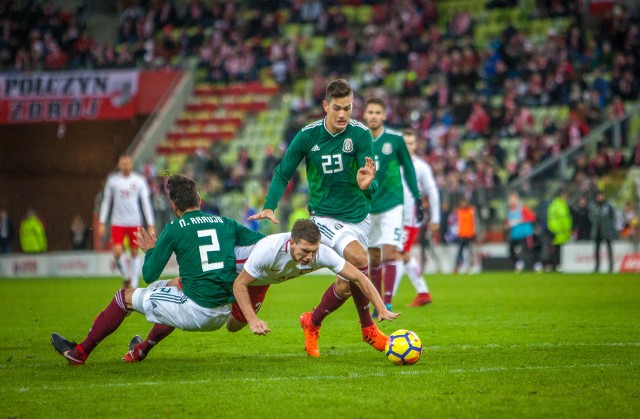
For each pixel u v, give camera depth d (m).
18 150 95.00
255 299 22.81
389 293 33.97
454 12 99.50
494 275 63.91
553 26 93.94
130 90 95.00
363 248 23.80
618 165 72.38
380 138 32.62
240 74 100.12
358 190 24.89
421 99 87.12
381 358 23.50
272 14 105.12
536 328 29.95
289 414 16.58
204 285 21.53
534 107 84.44
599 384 19.09
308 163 24.89
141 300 21.98
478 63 89.75
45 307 42.47
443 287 52.00
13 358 24.66
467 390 18.64
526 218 69.00
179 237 21.61
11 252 89.44
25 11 107.19
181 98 98.69
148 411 17.00
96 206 81.12
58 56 102.19
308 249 20.53
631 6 95.19
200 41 103.50
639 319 32.59
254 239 22.44
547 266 69.81
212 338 28.48
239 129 96.81
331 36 100.50
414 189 33.50
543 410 16.66
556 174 73.38
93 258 79.12
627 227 69.06
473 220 69.50
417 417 16.22
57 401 18.05
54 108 94.88
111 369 22.09
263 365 22.48
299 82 99.50
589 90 85.00
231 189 83.06
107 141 95.31
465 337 27.73
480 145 82.25
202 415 16.62
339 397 18.03
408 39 94.50
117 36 111.31
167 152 94.75
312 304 42.59
